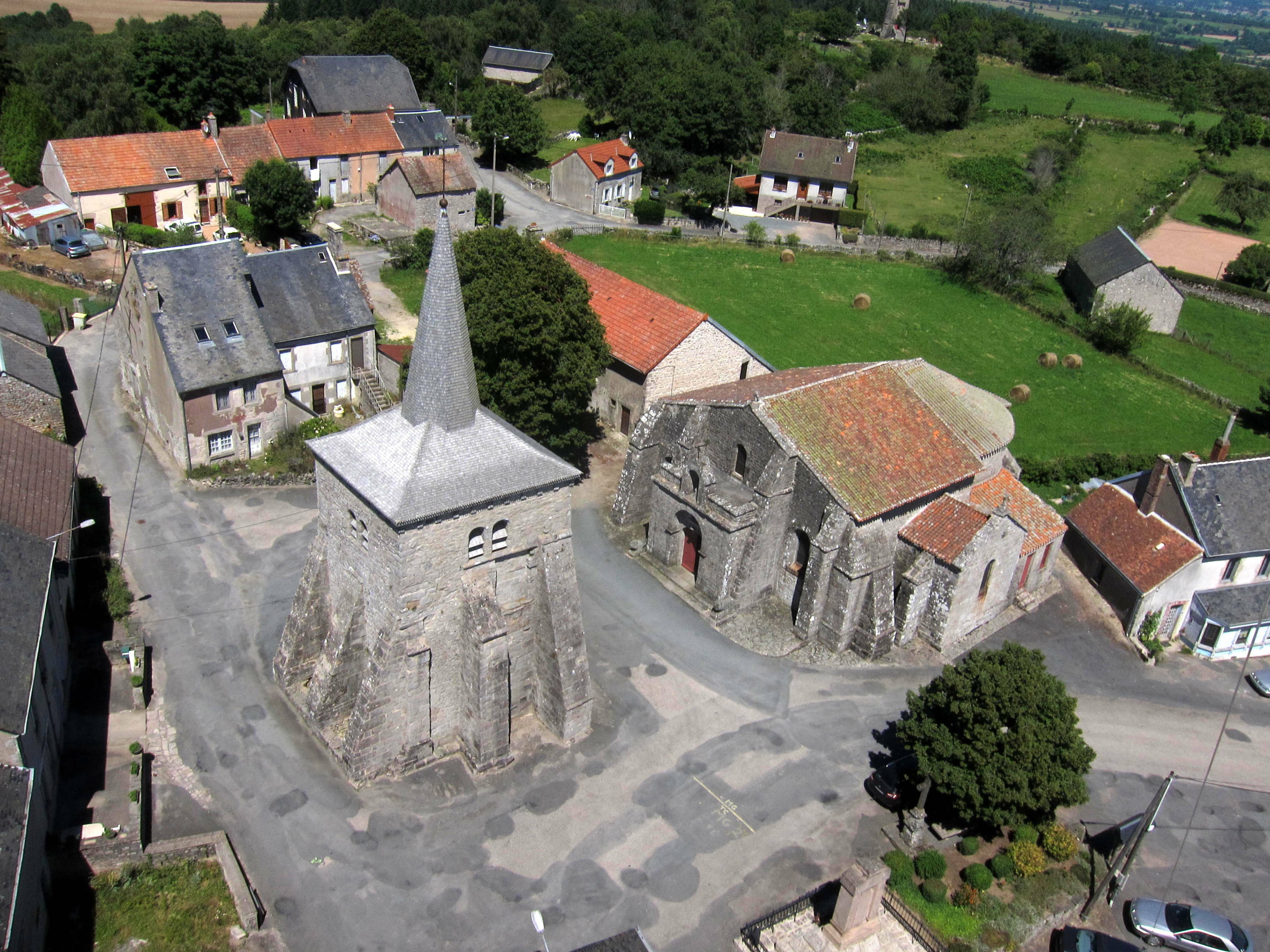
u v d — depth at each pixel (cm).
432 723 4072
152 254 5781
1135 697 4916
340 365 6538
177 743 4056
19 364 5859
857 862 3478
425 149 11131
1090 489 6731
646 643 4906
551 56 16600
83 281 7756
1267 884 3975
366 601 3938
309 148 10219
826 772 4234
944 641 5041
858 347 8606
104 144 8900
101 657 4453
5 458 4550
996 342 8994
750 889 3675
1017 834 3944
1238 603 5328
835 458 4947
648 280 9500
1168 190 13962
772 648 4959
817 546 4797
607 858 3747
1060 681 4375
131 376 6406
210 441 5866
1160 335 9469
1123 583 5388
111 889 3450
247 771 3962
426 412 3659
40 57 10875
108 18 17325
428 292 3512
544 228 10519
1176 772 4469
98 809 3691
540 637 4147
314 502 5759
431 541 3641
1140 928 3691
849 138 14675
